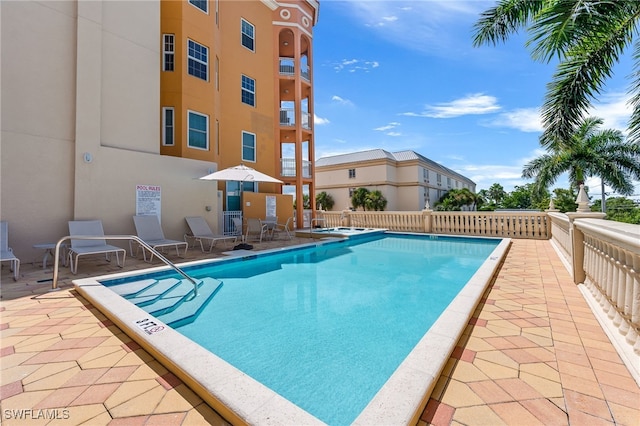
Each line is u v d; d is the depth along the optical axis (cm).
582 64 515
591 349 252
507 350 253
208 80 1157
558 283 466
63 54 699
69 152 700
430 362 213
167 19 1059
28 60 650
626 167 1470
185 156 1068
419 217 1338
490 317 326
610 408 180
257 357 300
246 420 165
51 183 673
